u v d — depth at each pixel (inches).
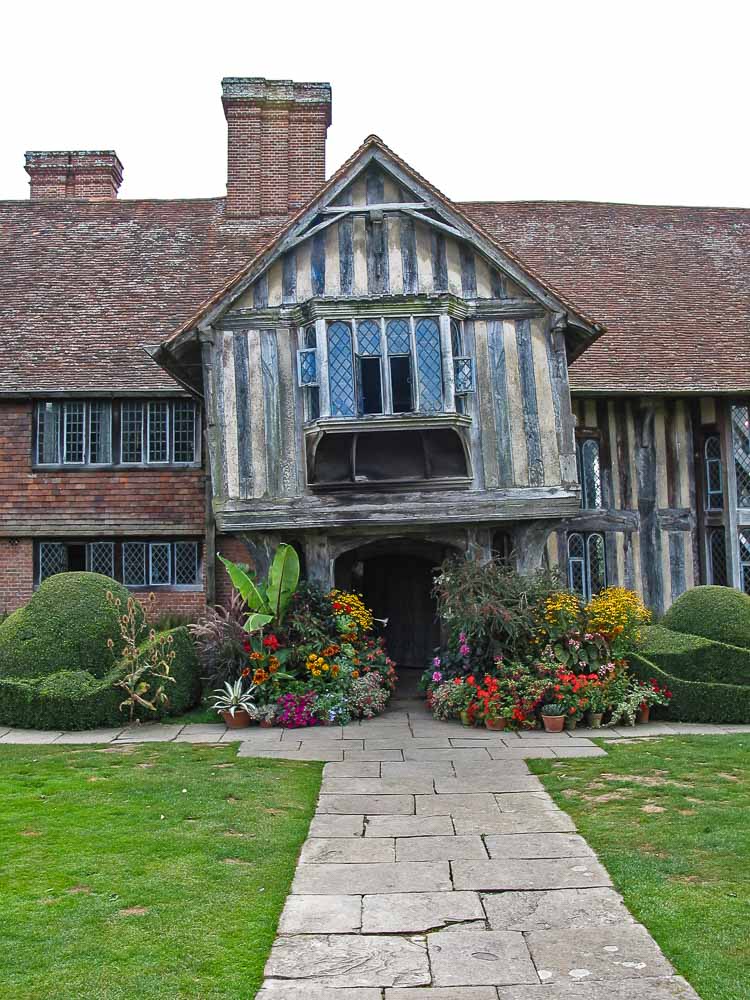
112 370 579.2
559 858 225.6
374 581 616.7
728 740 358.9
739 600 445.7
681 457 581.0
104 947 176.2
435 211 460.8
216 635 438.9
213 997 157.3
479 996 157.2
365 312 450.0
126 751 350.0
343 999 156.6
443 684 423.8
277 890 206.2
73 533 568.4
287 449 457.4
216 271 666.2
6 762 329.7
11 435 574.6
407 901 199.6
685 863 217.9
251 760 332.5
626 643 424.8
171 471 576.7
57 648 419.5
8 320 620.7
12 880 211.9
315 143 717.9
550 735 377.4
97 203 733.3
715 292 665.6
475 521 454.3
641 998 155.7
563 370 459.2
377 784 298.7
